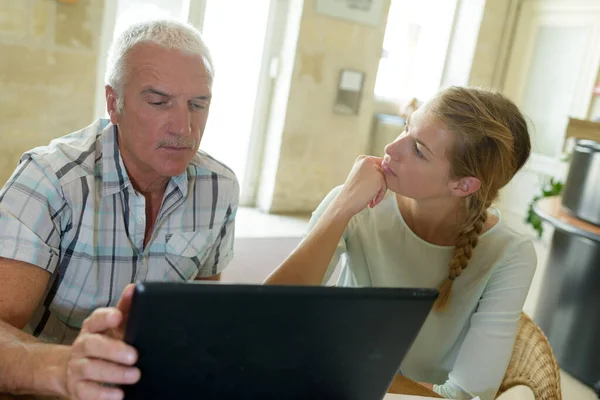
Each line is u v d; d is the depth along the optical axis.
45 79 3.05
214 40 4.08
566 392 2.58
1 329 0.88
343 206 1.17
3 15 2.84
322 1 4.21
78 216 1.11
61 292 1.15
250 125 4.46
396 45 5.57
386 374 0.69
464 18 5.48
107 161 1.14
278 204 4.55
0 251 0.99
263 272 3.20
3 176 3.08
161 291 0.51
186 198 1.26
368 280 1.35
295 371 0.63
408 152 1.18
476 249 1.26
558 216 2.77
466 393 1.17
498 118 1.16
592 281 2.61
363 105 4.73
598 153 2.61
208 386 0.61
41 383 0.74
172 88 1.05
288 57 4.28
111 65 1.10
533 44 5.51
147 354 0.56
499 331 1.20
